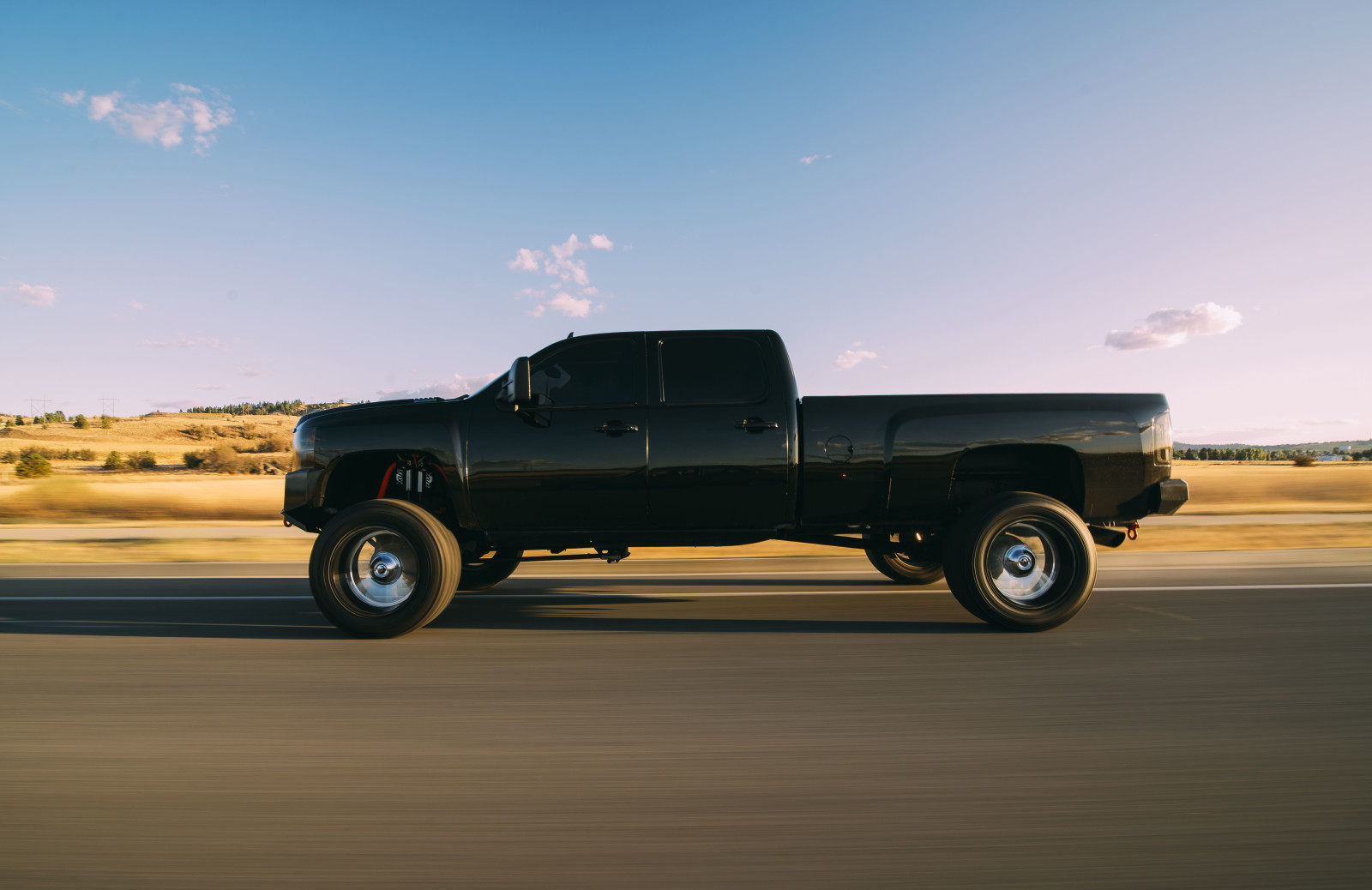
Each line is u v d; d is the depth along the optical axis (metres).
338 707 3.63
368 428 5.38
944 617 5.80
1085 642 4.90
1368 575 7.70
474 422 5.39
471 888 2.07
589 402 5.41
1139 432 5.28
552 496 5.35
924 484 5.29
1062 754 3.01
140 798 2.63
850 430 5.29
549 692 3.88
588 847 2.30
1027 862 2.19
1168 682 3.99
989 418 5.27
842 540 5.80
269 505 22.27
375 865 2.20
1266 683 3.96
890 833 2.38
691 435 5.32
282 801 2.62
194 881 2.10
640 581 7.91
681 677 4.13
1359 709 3.53
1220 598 6.43
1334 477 28.92
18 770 2.88
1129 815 2.47
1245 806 2.54
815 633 5.26
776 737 3.23
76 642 5.06
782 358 5.46
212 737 3.24
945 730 3.29
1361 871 2.12
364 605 5.18
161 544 12.13
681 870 2.16
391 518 5.13
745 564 9.38
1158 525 13.85
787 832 2.39
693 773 2.85
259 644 4.99
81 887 2.07
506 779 2.81
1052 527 5.18
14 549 11.42
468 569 7.15
